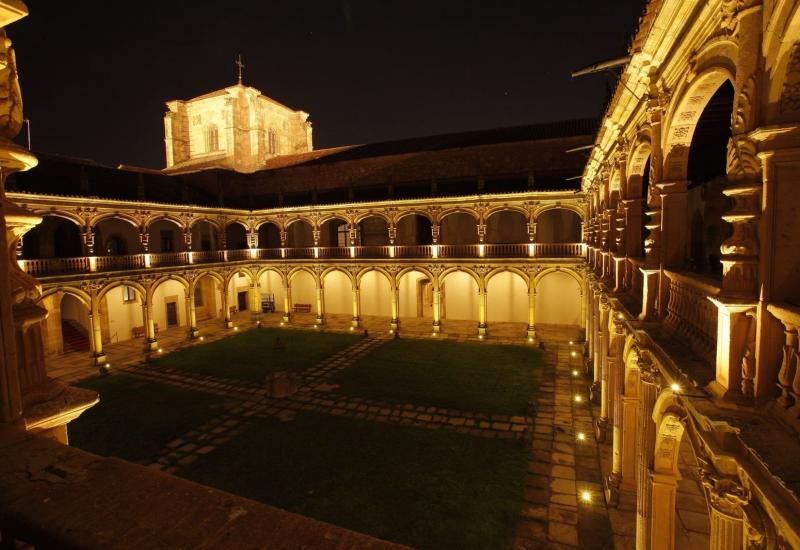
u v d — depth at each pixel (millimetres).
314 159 50281
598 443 17875
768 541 4328
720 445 4820
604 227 17766
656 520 9344
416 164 42312
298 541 2295
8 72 3754
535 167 38094
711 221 16938
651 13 7273
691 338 7047
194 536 2340
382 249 40250
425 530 12828
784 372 4250
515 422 20078
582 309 36156
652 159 8734
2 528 2648
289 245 49969
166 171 56531
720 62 5727
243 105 55625
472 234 42688
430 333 38375
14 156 3660
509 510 13664
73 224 34438
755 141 4465
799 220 4309
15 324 3846
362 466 16484
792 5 3971
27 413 3791
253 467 16609
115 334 37281
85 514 2520
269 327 42500
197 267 38562
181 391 25203
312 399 23531
